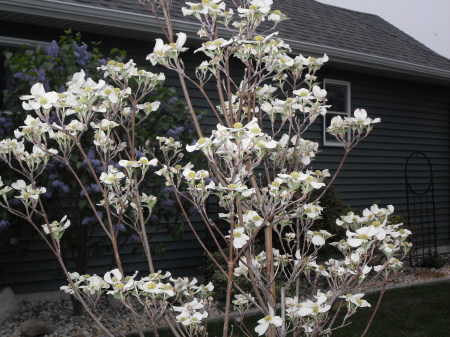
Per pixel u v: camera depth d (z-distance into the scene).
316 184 2.04
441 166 12.01
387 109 10.90
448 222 12.05
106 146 2.51
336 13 12.56
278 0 11.33
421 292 7.15
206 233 7.86
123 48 7.40
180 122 5.64
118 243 6.12
